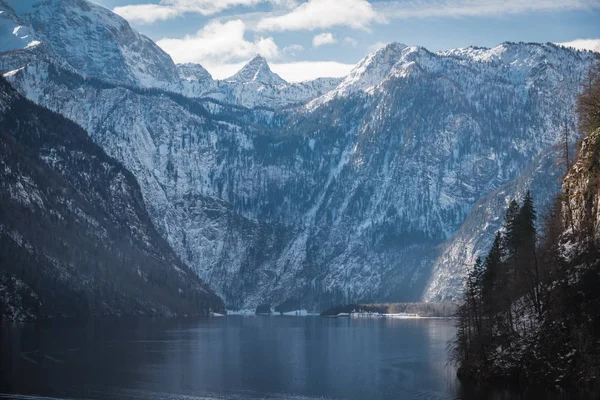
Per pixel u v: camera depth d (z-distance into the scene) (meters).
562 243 180.00
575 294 167.12
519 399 163.50
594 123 186.12
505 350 178.38
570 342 164.12
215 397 187.38
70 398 184.00
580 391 156.62
